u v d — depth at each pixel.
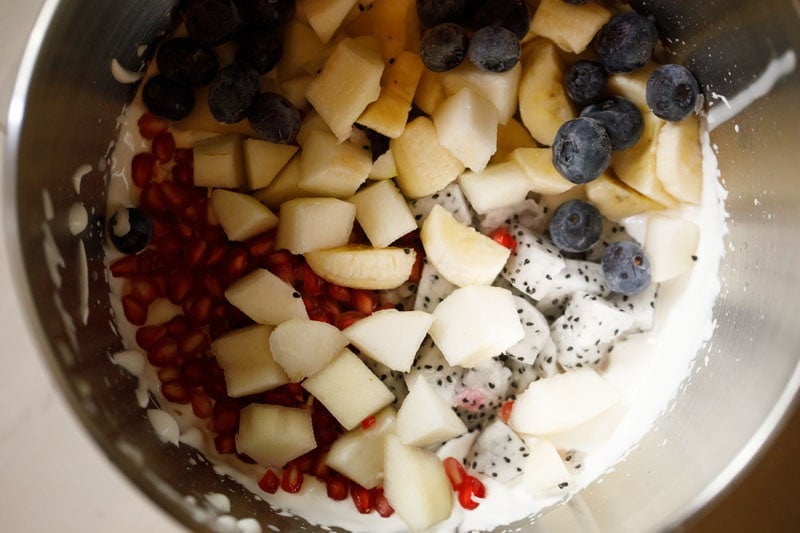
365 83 0.30
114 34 0.28
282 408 0.31
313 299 0.32
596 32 0.31
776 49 0.27
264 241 0.32
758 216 0.29
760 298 0.29
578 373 0.32
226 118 0.30
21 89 0.25
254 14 0.29
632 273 0.31
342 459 0.31
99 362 0.28
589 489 0.31
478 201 0.32
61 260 0.27
